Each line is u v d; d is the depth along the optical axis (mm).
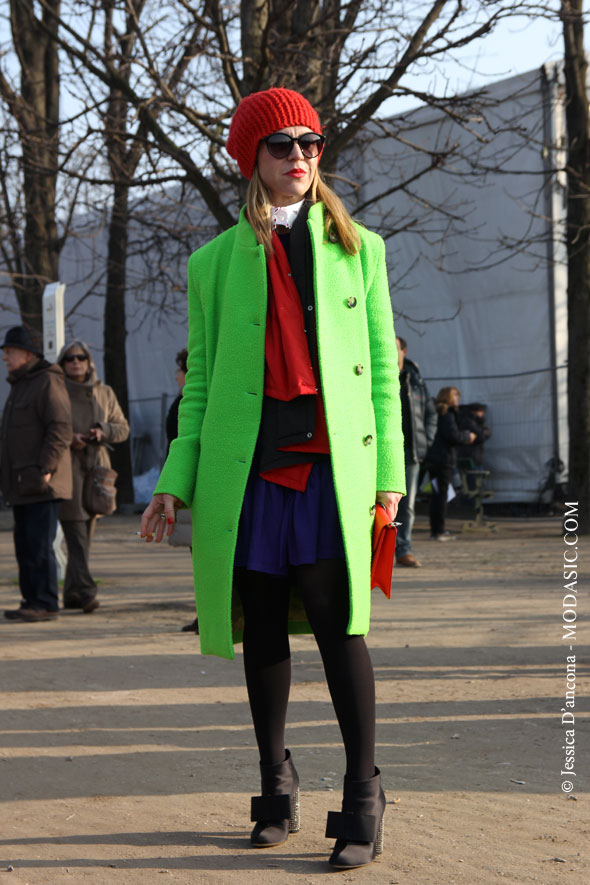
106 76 9141
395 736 4066
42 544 7387
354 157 11781
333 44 9555
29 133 10422
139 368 21125
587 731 4094
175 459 2922
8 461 7438
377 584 2893
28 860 2820
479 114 9984
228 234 2988
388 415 2932
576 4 11258
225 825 3090
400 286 16672
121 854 2852
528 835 2951
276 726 2918
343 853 2699
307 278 2840
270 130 2861
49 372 7430
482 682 5004
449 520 16203
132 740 4113
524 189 15242
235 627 3059
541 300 15523
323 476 2775
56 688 5090
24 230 16156
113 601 8375
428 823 3068
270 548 2773
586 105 13016
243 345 2809
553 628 6492
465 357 16312
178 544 5914
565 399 15625
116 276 19047
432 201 15977
